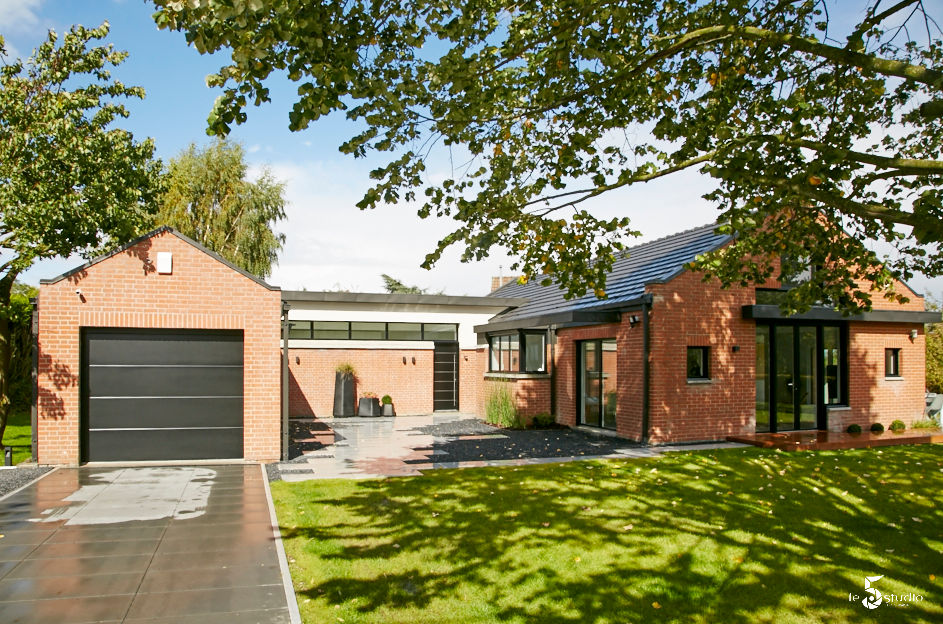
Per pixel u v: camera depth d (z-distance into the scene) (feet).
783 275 27.63
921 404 55.06
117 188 38.86
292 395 67.62
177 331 39.06
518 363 60.95
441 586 18.16
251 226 95.81
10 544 22.09
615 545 21.68
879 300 53.36
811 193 18.58
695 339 46.73
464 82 18.11
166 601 17.13
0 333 41.47
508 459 39.47
